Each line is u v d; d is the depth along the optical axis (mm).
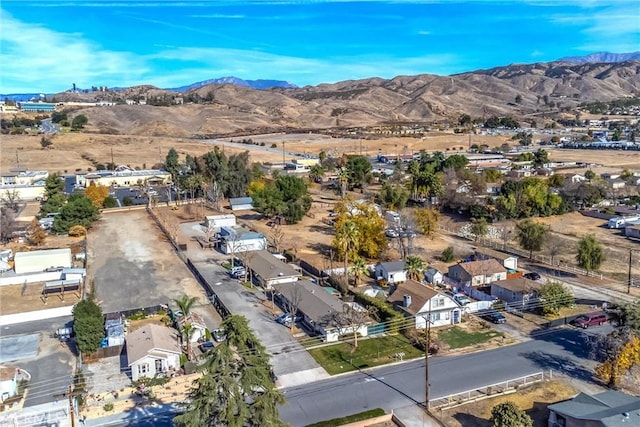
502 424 38594
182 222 115125
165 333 56438
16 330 62906
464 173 135250
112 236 103500
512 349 55781
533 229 87000
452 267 77188
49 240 100625
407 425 42562
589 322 60875
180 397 47219
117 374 52000
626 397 42406
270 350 55719
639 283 74250
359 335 59125
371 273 78625
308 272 80500
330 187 152000
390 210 111938
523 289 67625
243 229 104812
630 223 104000
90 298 59625
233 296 71188
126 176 162375
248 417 33375
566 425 40406
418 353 55219
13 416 42656
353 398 46781
